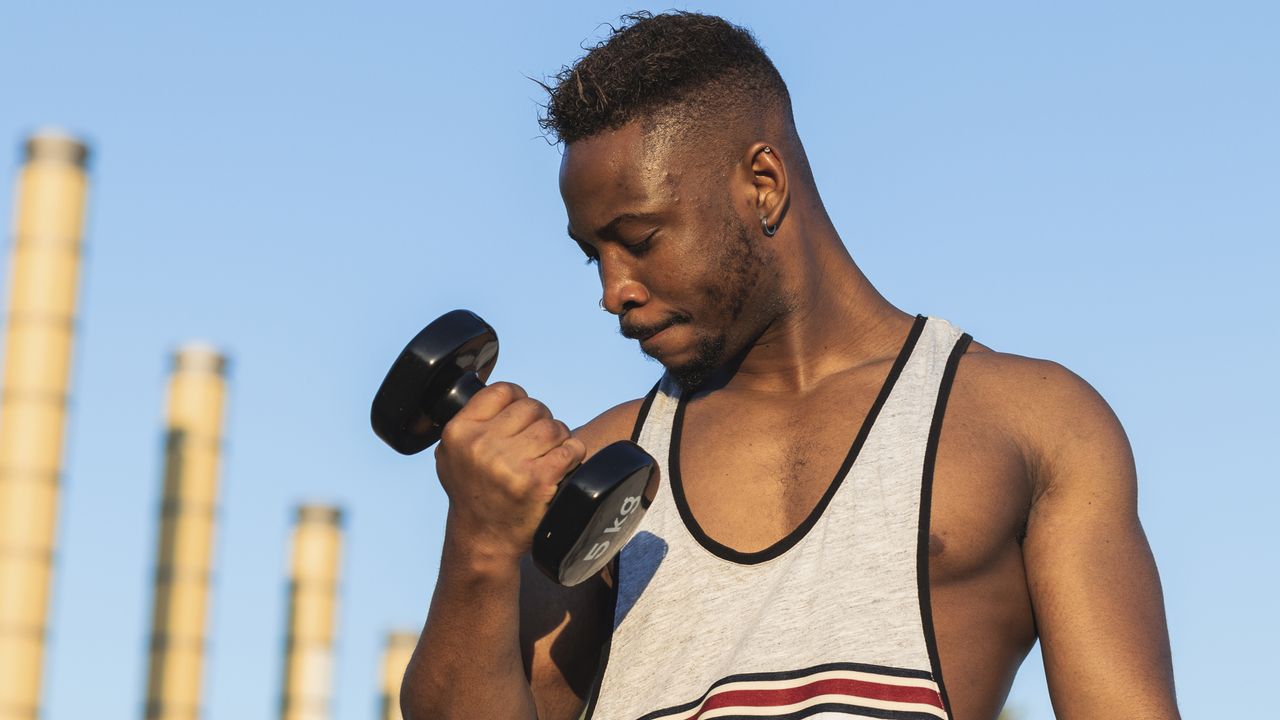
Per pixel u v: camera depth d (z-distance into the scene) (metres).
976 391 2.10
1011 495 2.01
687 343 2.18
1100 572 1.99
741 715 1.89
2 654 21.05
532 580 2.23
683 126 2.15
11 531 21.48
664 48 2.19
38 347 22.17
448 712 2.06
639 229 2.13
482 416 2.00
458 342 2.10
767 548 2.03
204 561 23.83
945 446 2.03
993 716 1.99
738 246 2.17
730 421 2.21
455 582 2.02
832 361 2.22
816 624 1.92
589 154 2.15
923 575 1.93
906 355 2.17
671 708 1.97
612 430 2.31
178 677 23.27
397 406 2.10
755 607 2.00
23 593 21.30
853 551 1.96
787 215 2.21
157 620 23.44
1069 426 2.08
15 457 21.72
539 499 1.96
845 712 1.85
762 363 2.24
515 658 2.07
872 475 2.02
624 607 2.10
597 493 1.91
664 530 2.12
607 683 2.05
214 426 24.39
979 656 1.96
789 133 2.28
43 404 21.97
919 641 1.89
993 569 2.00
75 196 22.81
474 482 1.98
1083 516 2.03
